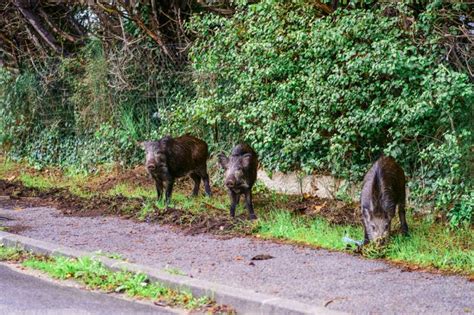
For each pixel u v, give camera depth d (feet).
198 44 45.14
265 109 37.09
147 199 37.32
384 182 24.95
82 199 38.93
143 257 24.76
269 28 37.63
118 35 50.72
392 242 25.38
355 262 23.58
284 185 39.70
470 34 32.42
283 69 37.04
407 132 31.60
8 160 59.72
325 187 37.17
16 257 26.00
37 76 57.52
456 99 30.12
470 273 21.95
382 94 33.35
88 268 23.03
